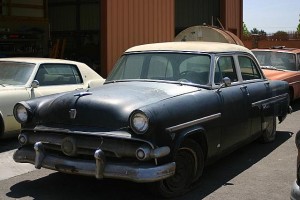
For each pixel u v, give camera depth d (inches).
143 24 601.6
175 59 237.1
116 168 178.1
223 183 221.8
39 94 309.3
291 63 487.8
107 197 200.2
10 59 334.0
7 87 299.0
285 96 318.7
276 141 318.3
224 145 230.8
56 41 764.6
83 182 221.1
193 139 209.2
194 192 207.2
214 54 237.6
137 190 209.2
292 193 154.9
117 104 187.6
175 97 199.8
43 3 689.6
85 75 352.8
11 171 240.8
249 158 271.3
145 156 174.7
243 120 249.8
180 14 920.9
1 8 629.6
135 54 250.7
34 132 202.8
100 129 184.2
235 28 891.4
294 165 256.5
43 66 323.6
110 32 544.4
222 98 227.3
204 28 572.7
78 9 880.9
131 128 177.5
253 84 273.7
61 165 189.0
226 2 847.7
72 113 191.5
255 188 214.7
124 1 565.0
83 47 872.3
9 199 197.0
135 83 228.7
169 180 195.5
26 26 656.4
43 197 199.9
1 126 289.6
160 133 180.4
